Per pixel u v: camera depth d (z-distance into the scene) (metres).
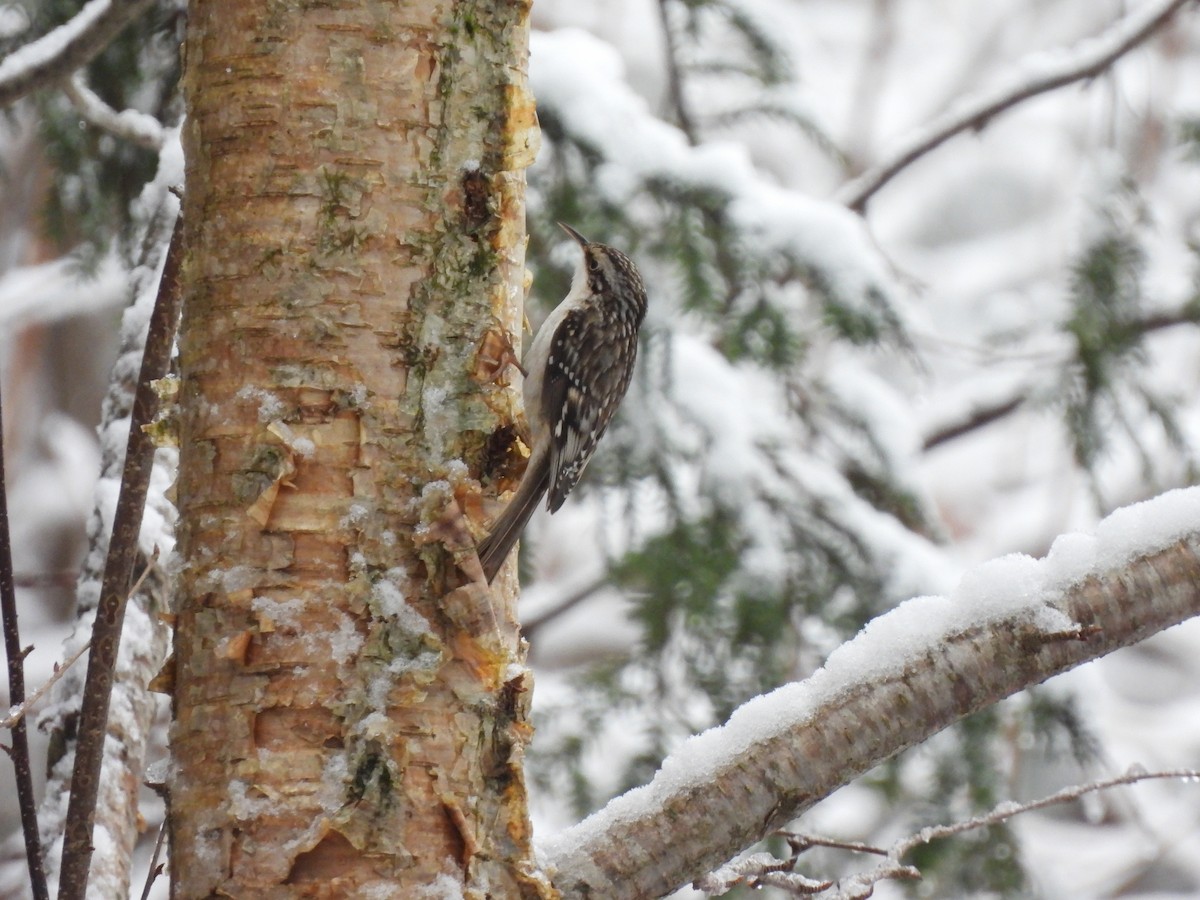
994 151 26.08
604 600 18.81
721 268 11.77
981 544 21.20
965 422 18.81
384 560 5.14
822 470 12.16
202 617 5.10
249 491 5.11
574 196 11.27
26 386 18.89
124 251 10.91
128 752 7.43
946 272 25.03
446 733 5.08
